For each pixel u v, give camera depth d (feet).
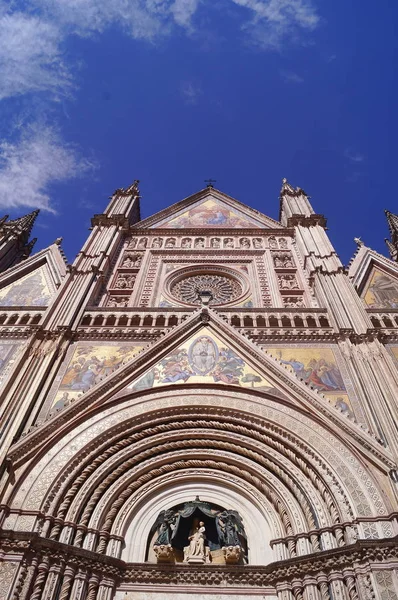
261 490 56.08
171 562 49.80
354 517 47.75
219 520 53.83
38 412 61.31
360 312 79.71
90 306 85.40
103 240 111.65
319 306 89.45
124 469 56.85
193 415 62.23
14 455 53.16
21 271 102.89
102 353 73.72
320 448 55.77
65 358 72.38
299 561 46.50
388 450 53.93
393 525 46.26
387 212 135.03
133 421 60.59
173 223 131.13
